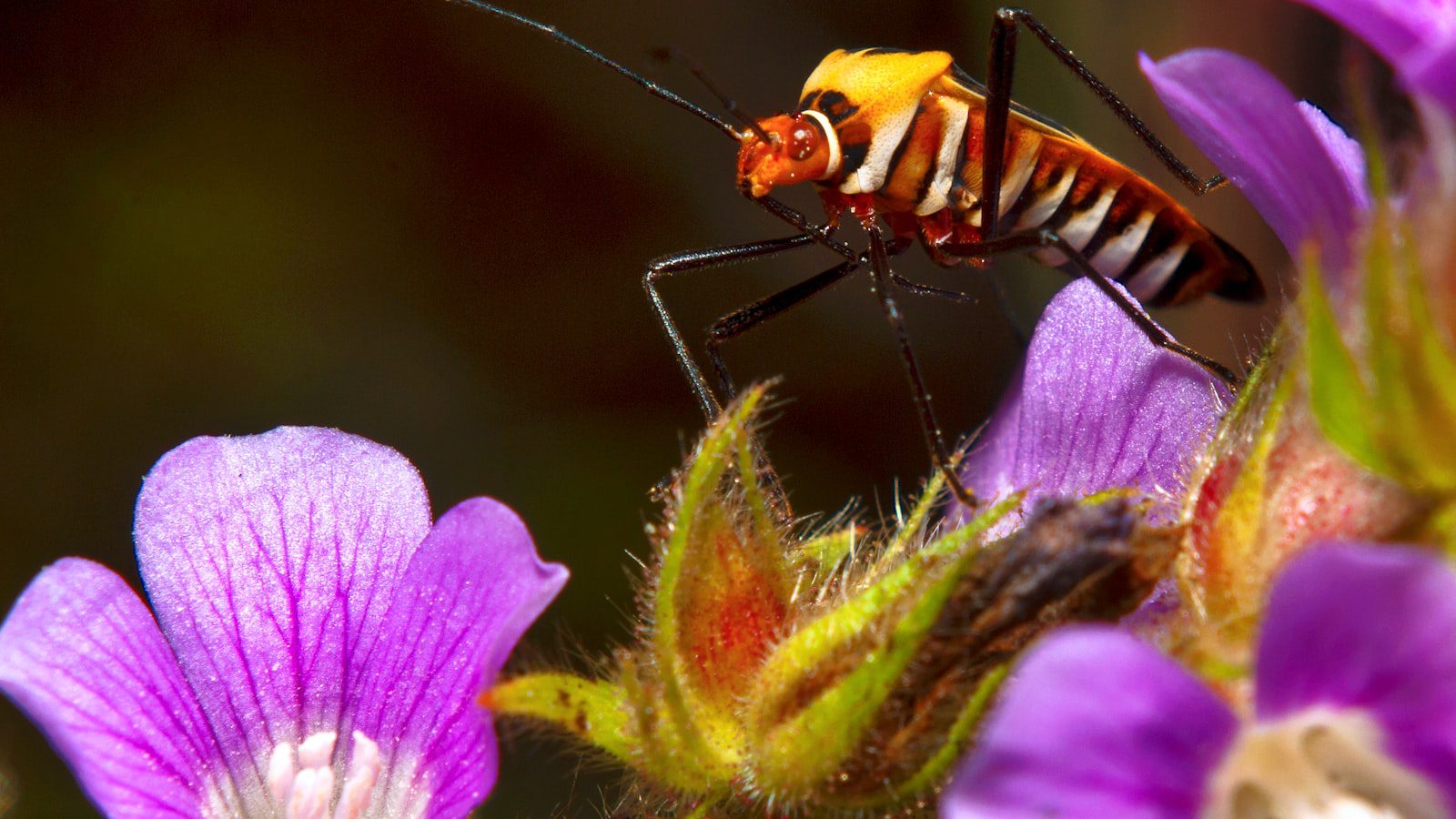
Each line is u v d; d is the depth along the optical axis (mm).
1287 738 123
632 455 223
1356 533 129
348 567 140
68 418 223
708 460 134
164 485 140
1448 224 126
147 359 225
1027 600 130
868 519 218
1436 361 125
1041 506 131
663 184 236
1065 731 120
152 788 136
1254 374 133
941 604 130
